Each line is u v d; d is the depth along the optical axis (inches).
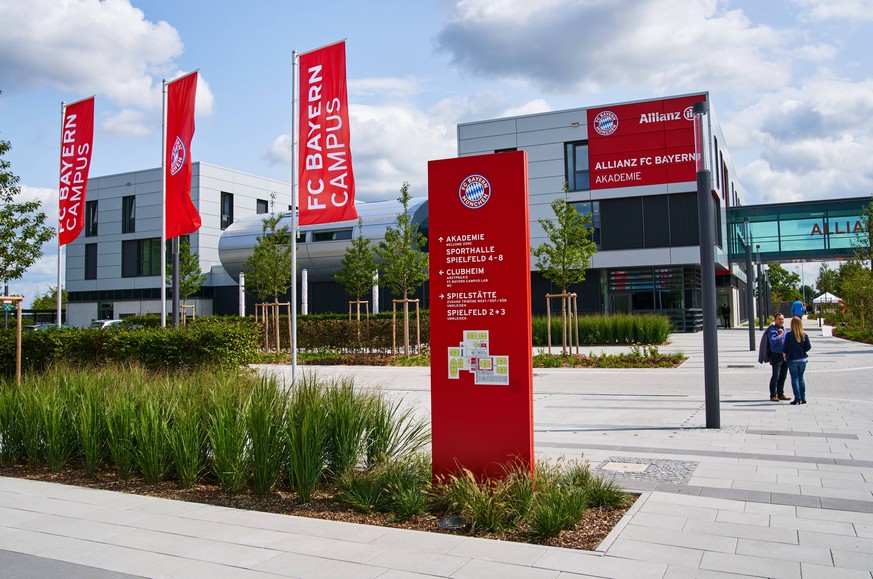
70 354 647.8
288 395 275.0
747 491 241.8
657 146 1403.8
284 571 176.1
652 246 1406.3
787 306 3019.2
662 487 249.0
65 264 2069.4
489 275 239.3
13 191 595.5
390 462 256.2
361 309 1638.8
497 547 190.5
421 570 173.9
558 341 1165.1
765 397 509.0
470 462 238.4
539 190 1493.6
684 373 703.7
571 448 327.6
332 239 1626.5
